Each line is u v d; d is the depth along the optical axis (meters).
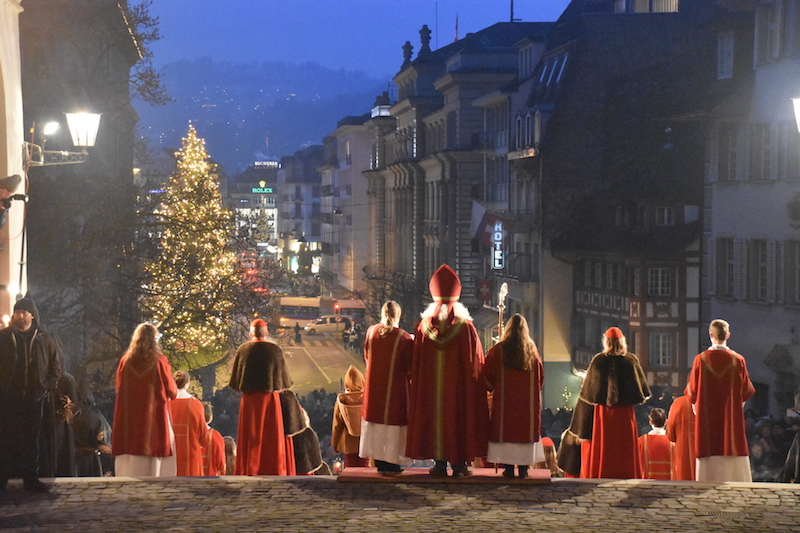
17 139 16.67
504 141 58.66
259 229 36.28
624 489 10.87
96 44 38.75
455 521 9.64
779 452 22.31
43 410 11.19
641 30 49.53
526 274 51.06
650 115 47.34
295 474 12.64
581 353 47.66
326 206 129.88
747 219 35.28
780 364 32.56
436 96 81.06
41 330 10.81
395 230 88.31
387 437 11.16
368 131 108.88
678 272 42.81
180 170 48.22
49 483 11.02
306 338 85.94
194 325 33.34
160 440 11.78
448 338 10.81
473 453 10.87
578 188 48.66
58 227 31.33
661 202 44.16
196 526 9.48
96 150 37.06
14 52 16.53
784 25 33.16
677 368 42.81
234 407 35.09
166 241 33.59
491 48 69.44
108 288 31.75
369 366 11.28
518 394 10.90
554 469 13.34
